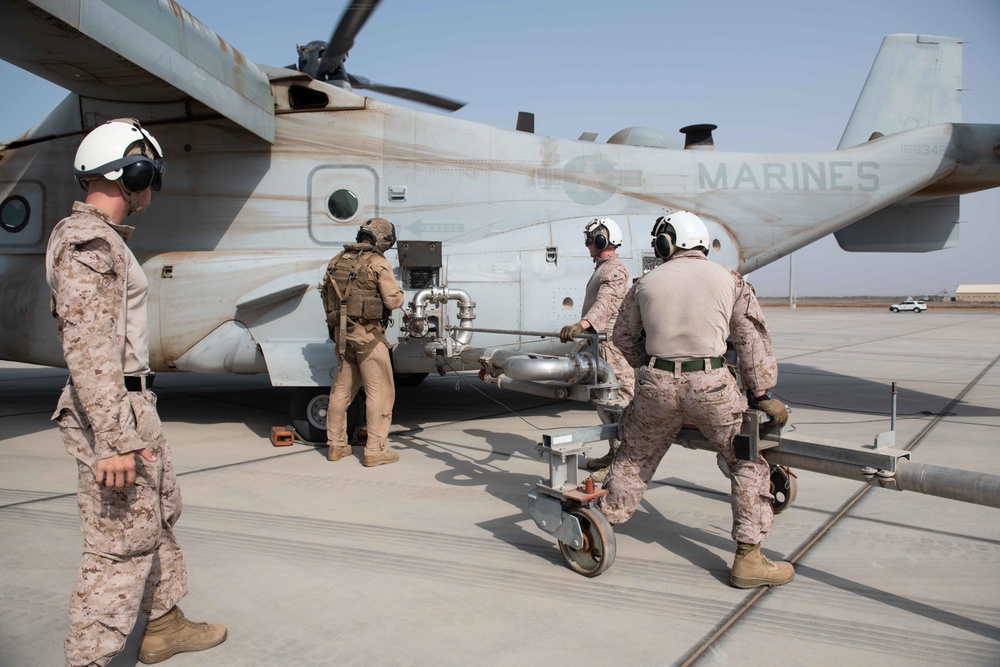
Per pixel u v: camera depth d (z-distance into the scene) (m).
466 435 6.29
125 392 2.05
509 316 6.19
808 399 8.47
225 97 5.73
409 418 7.13
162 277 6.16
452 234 6.66
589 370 3.81
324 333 5.96
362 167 6.67
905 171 7.41
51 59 5.24
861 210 7.36
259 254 6.29
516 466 5.22
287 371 5.79
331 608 2.91
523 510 4.20
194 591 3.06
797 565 3.35
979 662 2.47
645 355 3.32
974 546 3.59
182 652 2.54
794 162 7.23
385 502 4.35
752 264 7.29
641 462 3.29
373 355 5.17
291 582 3.16
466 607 2.92
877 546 3.59
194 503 4.31
